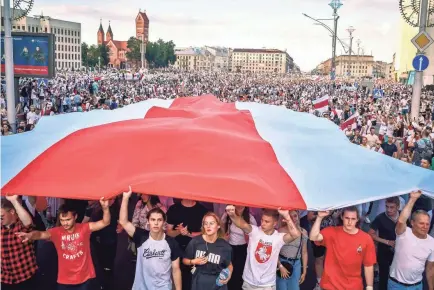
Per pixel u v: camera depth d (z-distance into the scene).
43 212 8.95
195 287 5.44
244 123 8.81
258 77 144.50
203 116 8.78
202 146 6.75
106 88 52.31
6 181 5.97
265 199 5.58
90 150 6.58
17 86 20.62
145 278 5.39
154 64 170.50
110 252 7.16
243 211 6.51
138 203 7.89
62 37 148.62
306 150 7.57
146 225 7.54
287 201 5.64
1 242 5.70
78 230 5.56
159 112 9.47
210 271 5.40
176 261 5.51
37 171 6.15
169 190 5.66
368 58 173.50
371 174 6.68
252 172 6.25
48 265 7.95
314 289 7.11
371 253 5.42
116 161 6.28
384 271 6.60
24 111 23.81
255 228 5.65
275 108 11.66
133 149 6.57
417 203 8.31
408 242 5.66
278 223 6.63
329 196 6.02
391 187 6.30
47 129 8.52
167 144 6.73
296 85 88.94
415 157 15.74
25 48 20.16
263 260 5.52
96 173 6.04
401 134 21.55
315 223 5.65
